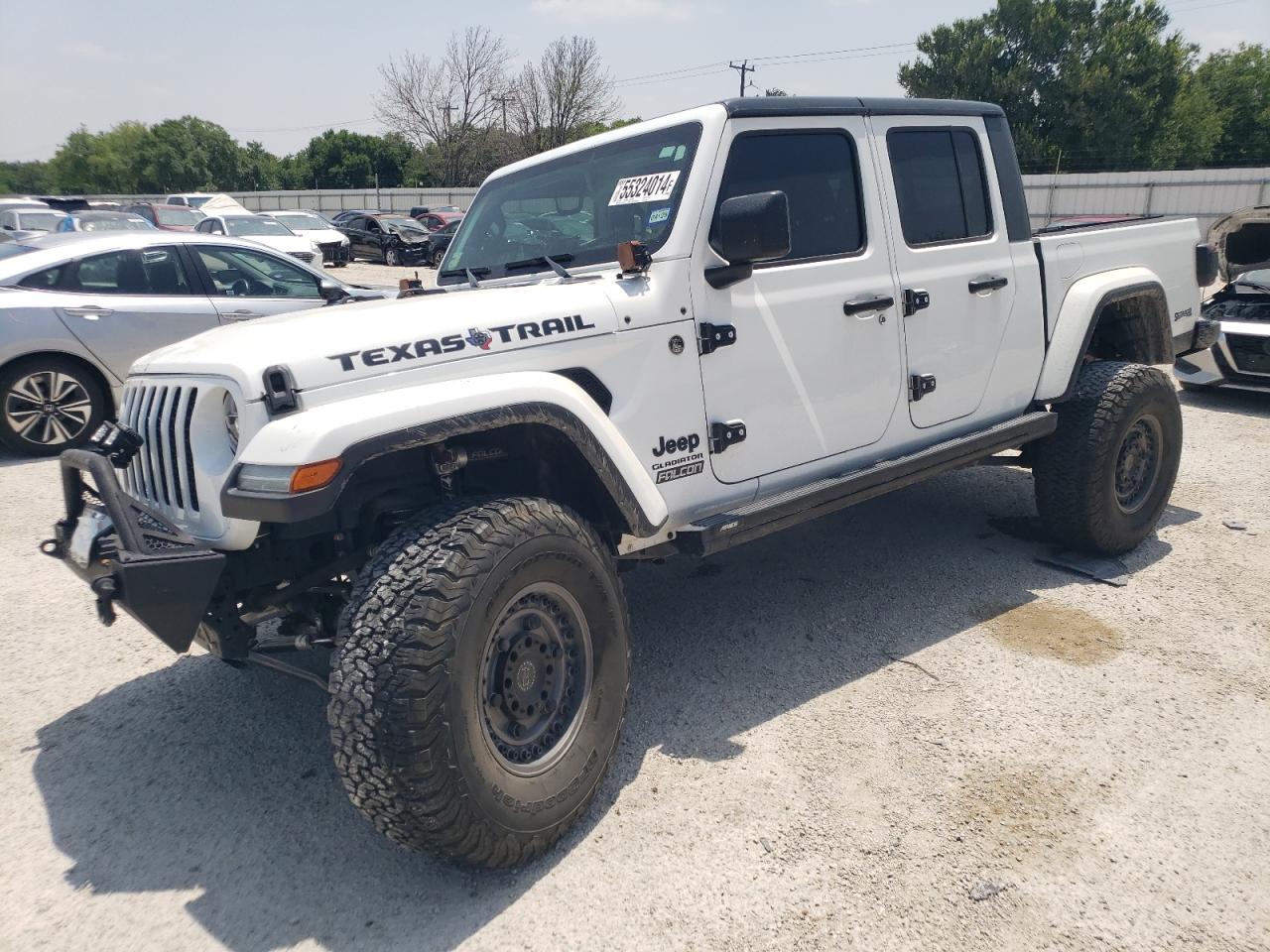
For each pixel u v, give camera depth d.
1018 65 48.12
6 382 7.06
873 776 3.05
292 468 2.29
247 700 3.71
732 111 3.35
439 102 53.94
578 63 50.69
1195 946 2.34
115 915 2.55
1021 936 2.38
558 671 2.77
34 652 4.14
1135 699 3.47
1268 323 7.99
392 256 27.03
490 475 3.18
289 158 87.12
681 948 2.37
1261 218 8.52
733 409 3.37
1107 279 4.71
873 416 3.84
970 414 4.25
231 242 7.89
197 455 2.65
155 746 3.39
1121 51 46.75
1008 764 3.10
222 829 2.91
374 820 2.42
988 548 5.05
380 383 2.56
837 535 5.34
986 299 4.20
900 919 2.45
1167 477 4.86
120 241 7.47
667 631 4.22
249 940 2.45
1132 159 48.19
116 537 2.62
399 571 2.42
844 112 3.72
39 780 3.19
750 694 3.62
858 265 3.71
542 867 2.69
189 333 7.57
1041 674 3.68
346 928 2.48
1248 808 2.84
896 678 3.69
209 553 2.51
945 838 2.75
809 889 2.56
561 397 2.75
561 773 2.70
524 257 3.74
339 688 2.34
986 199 4.29
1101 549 4.71
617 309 3.06
